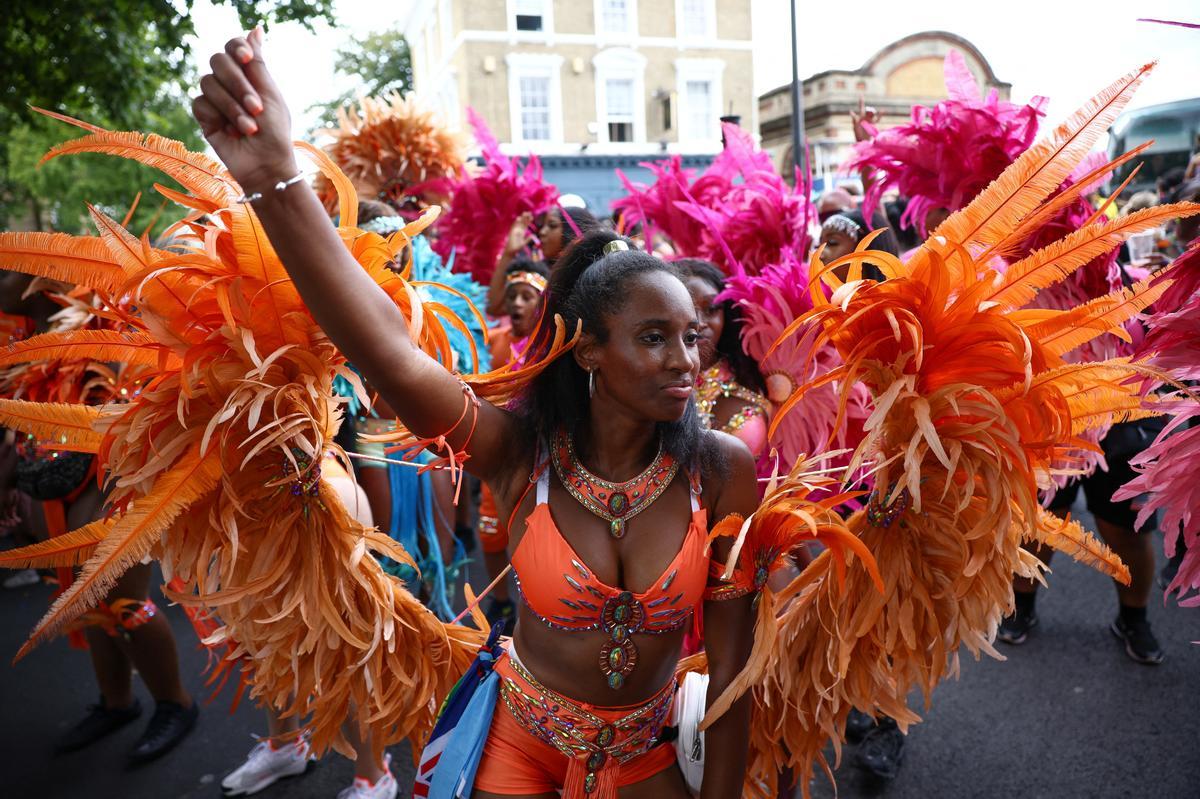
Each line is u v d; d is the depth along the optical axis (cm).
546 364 158
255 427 162
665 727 173
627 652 159
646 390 150
